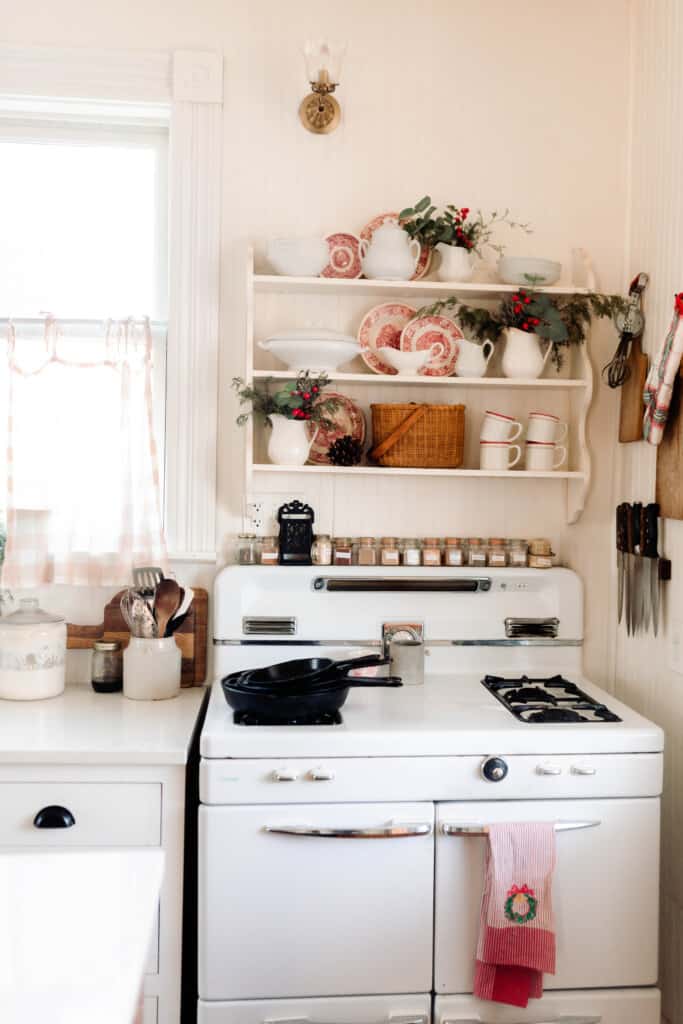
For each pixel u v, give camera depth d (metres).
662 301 2.40
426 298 2.64
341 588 2.53
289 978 2.01
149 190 2.67
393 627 2.54
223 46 2.57
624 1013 2.06
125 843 2.05
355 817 2.01
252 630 2.51
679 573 2.25
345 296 2.62
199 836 2.00
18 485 2.53
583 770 2.04
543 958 1.98
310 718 2.12
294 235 2.60
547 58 2.65
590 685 2.51
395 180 2.62
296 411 2.41
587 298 2.53
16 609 2.53
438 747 2.03
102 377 2.54
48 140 2.64
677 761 2.26
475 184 2.65
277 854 2.00
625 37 2.65
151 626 2.40
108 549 2.55
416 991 2.03
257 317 2.60
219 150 2.57
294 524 2.54
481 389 2.66
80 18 2.54
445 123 2.64
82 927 1.10
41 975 0.98
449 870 2.03
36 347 2.57
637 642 2.49
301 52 2.59
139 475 2.54
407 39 2.63
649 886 2.07
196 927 2.41
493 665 2.59
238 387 2.57
